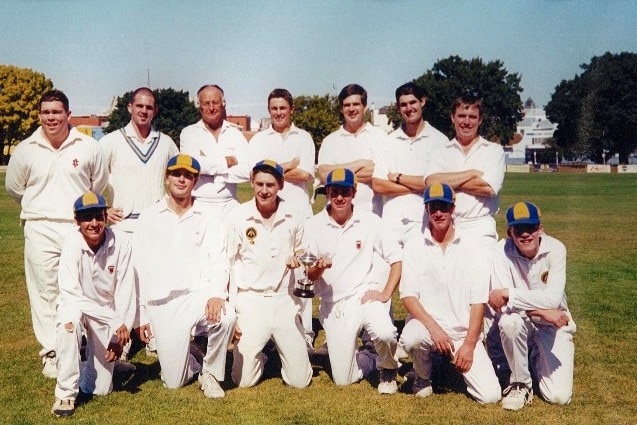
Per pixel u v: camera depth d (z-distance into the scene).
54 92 5.83
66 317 4.80
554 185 29.80
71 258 5.10
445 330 5.19
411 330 5.02
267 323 5.31
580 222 16.08
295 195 7.12
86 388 5.14
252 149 7.18
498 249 5.17
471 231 5.81
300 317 5.42
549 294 4.87
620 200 21.09
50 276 5.87
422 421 4.57
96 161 6.05
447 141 6.45
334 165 6.97
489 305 5.18
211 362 5.12
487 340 5.53
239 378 5.38
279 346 5.36
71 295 5.01
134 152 6.59
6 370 5.71
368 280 5.59
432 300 5.20
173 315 5.33
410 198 6.38
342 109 6.93
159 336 5.29
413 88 6.36
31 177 5.84
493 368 5.17
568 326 4.97
